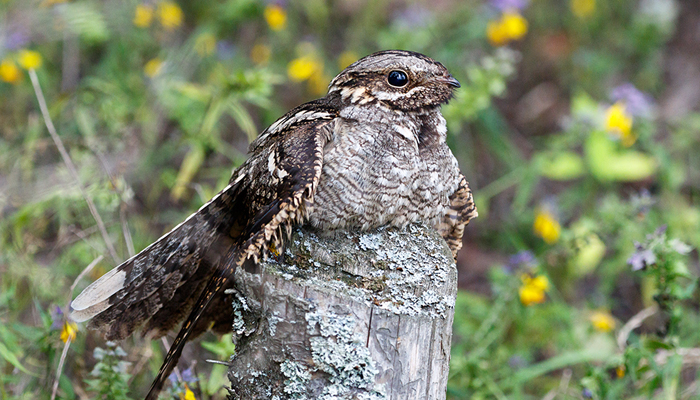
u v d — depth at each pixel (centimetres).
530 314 1020
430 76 726
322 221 666
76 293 877
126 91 1155
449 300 642
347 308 582
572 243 1045
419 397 606
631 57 1627
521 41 1645
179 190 1024
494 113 1350
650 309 986
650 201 1025
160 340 845
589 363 1012
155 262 676
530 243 1318
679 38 1705
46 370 766
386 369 589
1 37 1168
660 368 803
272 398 591
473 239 1377
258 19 1409
